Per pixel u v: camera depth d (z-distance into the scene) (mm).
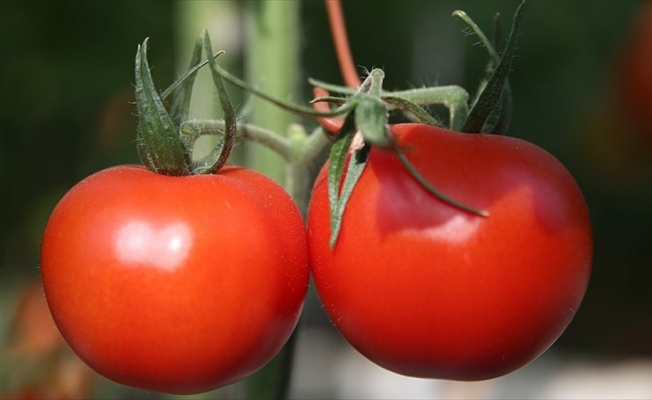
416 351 514
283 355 576
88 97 923
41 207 954
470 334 507
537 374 1481
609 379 1493
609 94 1072
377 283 505
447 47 993
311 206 524
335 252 511
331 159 509
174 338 502
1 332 770
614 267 1663
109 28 908
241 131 562
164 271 499
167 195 506
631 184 1300
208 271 500
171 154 513
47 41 901
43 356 733
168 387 517
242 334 506
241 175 527
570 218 511
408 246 501
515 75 1148
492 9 1031
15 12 885
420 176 498
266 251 507
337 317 520
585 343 1624
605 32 1093
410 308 505
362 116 493
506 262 501
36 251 954
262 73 599
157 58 911
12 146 943
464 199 502
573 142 1187
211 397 696
